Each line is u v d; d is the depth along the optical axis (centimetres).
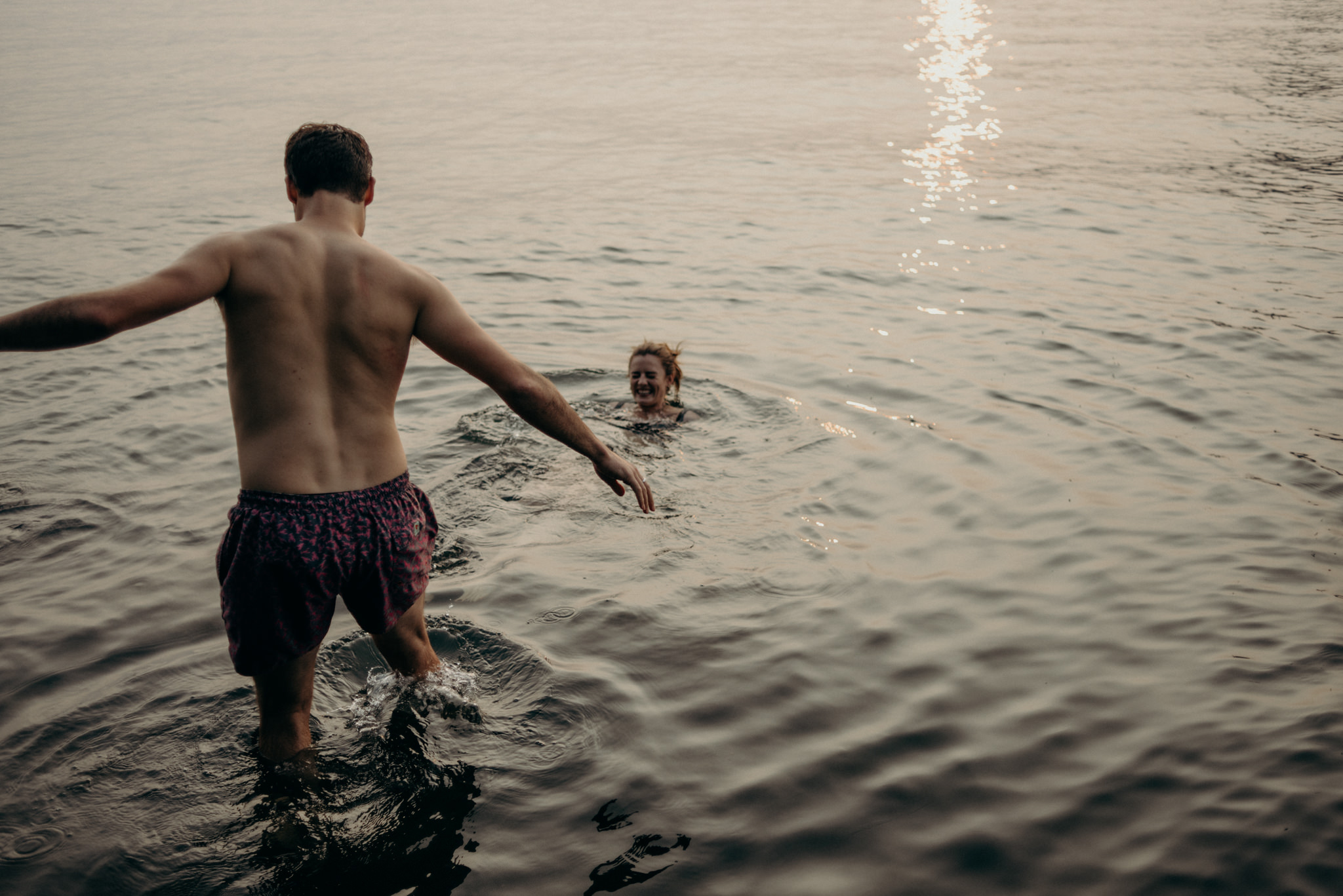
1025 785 265
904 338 712
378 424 272
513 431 536
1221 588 369
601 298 832
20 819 246
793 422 552
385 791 258
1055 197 1233
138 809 249
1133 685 311
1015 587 374
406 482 281
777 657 327
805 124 1866
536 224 1129
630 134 1789
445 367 637
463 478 473
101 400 572
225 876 228
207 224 1130
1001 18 3959
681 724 290
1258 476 471
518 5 4978
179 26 4056
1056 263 926
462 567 386
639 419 565
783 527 426
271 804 252
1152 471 480
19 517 423
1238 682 310
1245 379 608
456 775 265
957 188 1307
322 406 261
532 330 745
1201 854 238
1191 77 2312
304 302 258
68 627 338
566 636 336
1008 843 243
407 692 297
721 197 1270
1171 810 254
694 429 546
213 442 512
